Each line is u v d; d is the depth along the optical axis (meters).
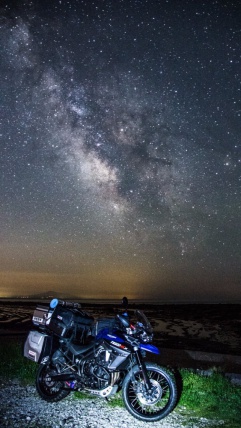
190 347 12.56
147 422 5.22
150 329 5.65
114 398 6.09
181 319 23.91
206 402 5.88
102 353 5.63
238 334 16.62
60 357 5.89
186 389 6.31
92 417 5.35
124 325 5.58
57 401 5.90
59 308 6.09
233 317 25.33
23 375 7.09
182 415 5.45
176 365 8.27
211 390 6.29
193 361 8.69
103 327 5.83
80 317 6.03
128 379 5.49
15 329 14.81
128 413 5.52
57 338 6.00
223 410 5.57
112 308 30.75
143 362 5.47
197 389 6.34
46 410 5.57
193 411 5.60
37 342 6.04
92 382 5.62
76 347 5.82
